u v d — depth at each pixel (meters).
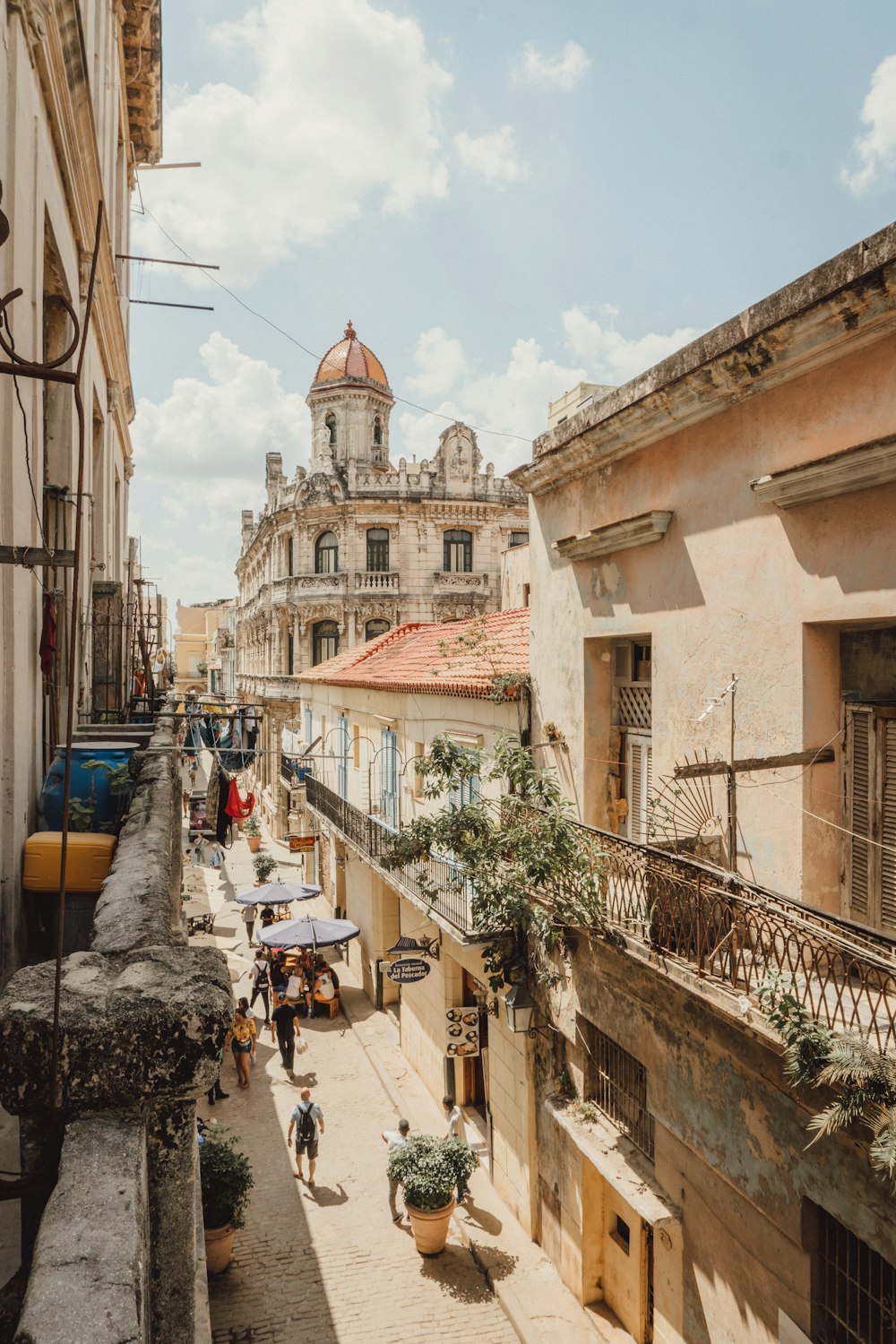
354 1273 10.12
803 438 6.34
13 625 4.80
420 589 37.41
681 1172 7.32
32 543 5.48
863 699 6.29
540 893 8.81
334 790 22.16
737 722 7.04
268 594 42.03
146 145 20.09
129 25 16.08
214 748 14.12
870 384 5.75
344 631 37.16
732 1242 6.59
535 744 10.74
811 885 6.36
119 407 15.67
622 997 8.28
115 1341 1.50
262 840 38.62
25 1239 2.22
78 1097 2.22
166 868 3.68
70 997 2.33
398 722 16.23
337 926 18.02
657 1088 7.62
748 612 6.93
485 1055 13.70
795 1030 4.86
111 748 6.22
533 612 10.81
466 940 10.48
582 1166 9.35
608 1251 9.30
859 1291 5.41
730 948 5.95
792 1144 5.80
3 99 4.55
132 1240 1.77
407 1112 13.91
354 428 40.81
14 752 4.78
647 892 7.16
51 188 6.34
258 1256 10.45
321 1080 15.38
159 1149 2.36
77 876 5.03
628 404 8.12
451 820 9.91
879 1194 5.01
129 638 11.77
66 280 7.48
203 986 2.45
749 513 6.91
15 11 4.72
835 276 5.71
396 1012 18.34
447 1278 10.05
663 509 8.04
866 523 5.80
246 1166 10.35
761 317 6.41
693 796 7.51
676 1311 7.39
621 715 9.49
